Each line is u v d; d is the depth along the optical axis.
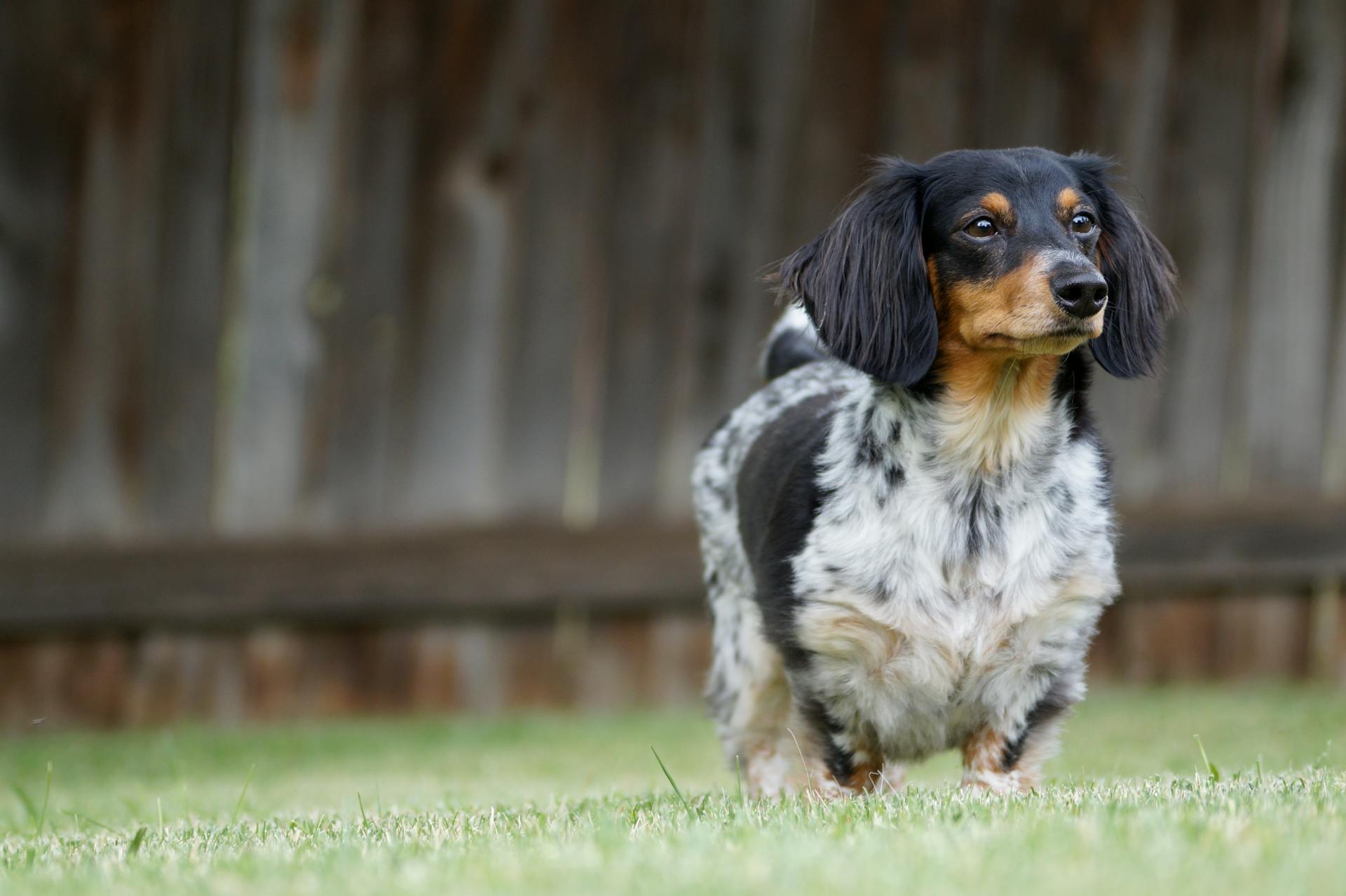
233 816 5.71
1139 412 11.22
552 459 10.85
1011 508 5.70
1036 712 5.80
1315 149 11.22
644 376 10.90
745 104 10.83
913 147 10.94
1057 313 5.33
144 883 3.93
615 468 10.90
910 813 4.62
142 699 10.60
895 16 10.88
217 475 10.62
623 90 10.76
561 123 10.73
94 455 10.49
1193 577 11.07
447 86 10.63
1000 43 10.95
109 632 10.55
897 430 5.79
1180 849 3.68
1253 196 11.20
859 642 5.72
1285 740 8.34
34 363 10.41
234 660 10.69
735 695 7.14
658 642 10.95
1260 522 11.08
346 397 10.66
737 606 7.15
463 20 10.62
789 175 10.87
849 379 6.95
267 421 10.62
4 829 6.17
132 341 10.50
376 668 10.82
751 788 6.99
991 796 5.19
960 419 5.69
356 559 10.62
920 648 5.66
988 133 10.98
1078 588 5.71
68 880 4.05
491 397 10.78
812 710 5.91
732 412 7.76
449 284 10.71
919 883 3.42
